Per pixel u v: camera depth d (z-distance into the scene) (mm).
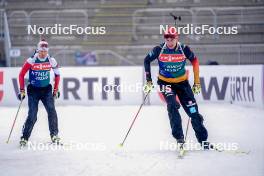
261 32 64438
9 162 19203
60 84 50500
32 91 23922
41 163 18875
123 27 67562
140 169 17422
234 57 61562
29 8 71312
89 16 69125
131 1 69438
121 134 27641
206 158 19453
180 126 20844
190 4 67562
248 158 19391
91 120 35188
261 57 60875
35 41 67875
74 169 17578
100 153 21016
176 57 21078
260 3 66062
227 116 37031
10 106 50594
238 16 65500
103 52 62625
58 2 71188
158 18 67000
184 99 21422
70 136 26891
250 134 26969
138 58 65250
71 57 63031
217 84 48625
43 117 36688
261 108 43062
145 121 34188
